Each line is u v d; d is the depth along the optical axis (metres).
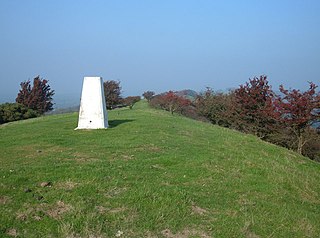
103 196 6.40
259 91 26.55
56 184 6.73
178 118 21.11
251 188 8.25
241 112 27.23
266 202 7.50
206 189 7.64
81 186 6.68
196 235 5.64
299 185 9.45
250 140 15.02
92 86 14.24
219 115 32.12
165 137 12.79
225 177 8.73
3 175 7.01
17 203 5.79
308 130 21.77
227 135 15.64
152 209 6.16
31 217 5.46
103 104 14.53
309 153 24.06
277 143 24.56
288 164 11.78
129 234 5.39
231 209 6.78
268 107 24.14
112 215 5.78
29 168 7.68
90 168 7.87
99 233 5.30
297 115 21.44
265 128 25.44
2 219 5.29
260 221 6.46
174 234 5.61
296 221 6.78
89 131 13.60
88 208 5.88
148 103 42.88
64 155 9.43
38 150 10.16
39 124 18.09
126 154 9.81
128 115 21.56
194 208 6.54
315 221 7.04
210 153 10.85
